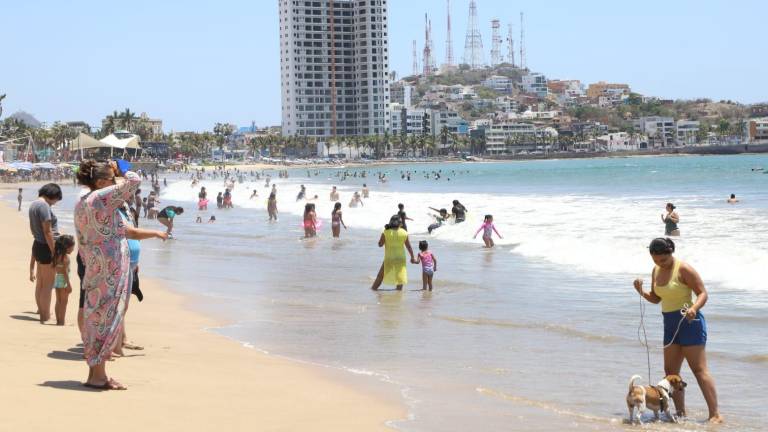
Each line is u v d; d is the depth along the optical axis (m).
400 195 66.25
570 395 9.81
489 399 9.59
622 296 17.55
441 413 8.89
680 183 82.19
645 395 8.64
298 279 21.75
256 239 34.91
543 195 63.00
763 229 30.03
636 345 12.69
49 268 13.09
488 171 184.62
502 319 15.19
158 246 32.22
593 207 45.19
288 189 86.62
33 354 10.46
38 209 12.88
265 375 10.48
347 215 46.84
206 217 50.84
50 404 8.04
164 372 10.14
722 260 21.03
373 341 13.28
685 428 8.48
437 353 12.30
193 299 18.05
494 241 30.53
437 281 20.88
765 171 115.38
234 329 14.33
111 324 8.80
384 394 9.70
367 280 21.39
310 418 8.41
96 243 8.69
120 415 7.85
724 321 14.38
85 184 8.87
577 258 24.16
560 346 12.76
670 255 9.09
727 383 10.33
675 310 9.05
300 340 13.34
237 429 7.75
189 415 8.11
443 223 35.84
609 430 8.40
